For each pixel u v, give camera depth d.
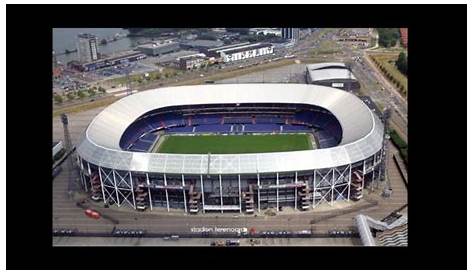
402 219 146.62
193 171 154.00
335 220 150.50
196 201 155.75
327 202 161.50
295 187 155.75
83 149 170.50
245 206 156.50
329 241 139.50
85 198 168.88
